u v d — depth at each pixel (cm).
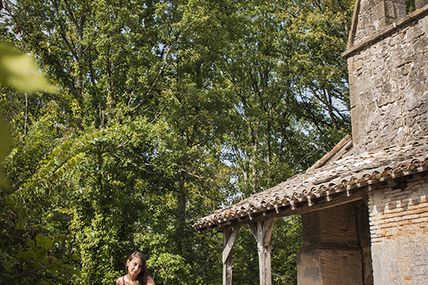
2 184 78
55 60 2119
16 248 287
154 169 1936
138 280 539
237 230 1191
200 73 2267
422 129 1082
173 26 1992
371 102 1225
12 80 67
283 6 2692
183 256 2062
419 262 821
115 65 2030
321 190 890
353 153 1230
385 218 880
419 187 837
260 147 2827
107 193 1817
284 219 2658
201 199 2348
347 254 1200
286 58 2736
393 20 1224
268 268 1086
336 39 2425
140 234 1834
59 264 257
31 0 2016
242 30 2411
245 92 2786
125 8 1923
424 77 1099
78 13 2147
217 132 2164
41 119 1431
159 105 2098
